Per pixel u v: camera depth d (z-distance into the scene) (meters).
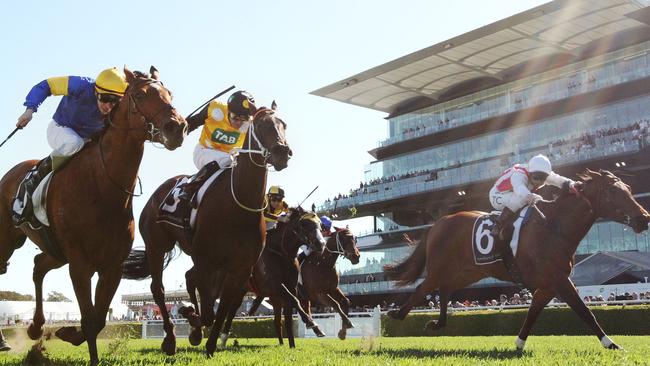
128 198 5.49
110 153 5.35
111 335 22.48
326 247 12.33
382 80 49.25
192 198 6.75
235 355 7.00
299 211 9.69
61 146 5.57
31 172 5.92
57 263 6.82
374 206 51.31
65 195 5.38
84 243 5.36
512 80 46.44
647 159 36.47
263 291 9.59
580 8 37.12
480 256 8.13
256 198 6.45
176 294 44.94
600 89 41.03
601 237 35.81
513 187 7.50
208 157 7.14
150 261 8.10
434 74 48.12
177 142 5.17
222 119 7.29
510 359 6.03
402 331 20.84
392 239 48.34
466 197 46.12
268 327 21.02
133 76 5.32
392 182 50.16
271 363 5.54
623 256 30.45
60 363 5.70
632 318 16.78
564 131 42.53
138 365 5.52
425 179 47.97
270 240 9.57
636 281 29.88
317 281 12.27
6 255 6.61
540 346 8.51
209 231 6.54
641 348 7.50
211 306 6.58
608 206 7.12
